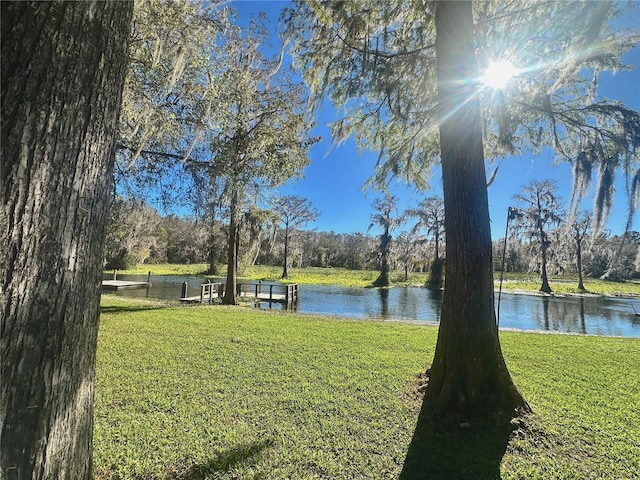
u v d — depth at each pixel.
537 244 21.78
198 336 5.88
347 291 21.69
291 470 2.21
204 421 2.82
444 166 3.29
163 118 6.04
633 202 3.18
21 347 0.97
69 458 1.12
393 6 3.80
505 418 2.79
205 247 26.95
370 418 2.93
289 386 3.62
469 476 2.18
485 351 2.98
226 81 7.39
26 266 0.98
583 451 2.47
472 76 3.20
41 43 0.99
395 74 4.07
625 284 26.19
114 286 17.70
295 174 10.50
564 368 4.61
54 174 1.03
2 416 0.94
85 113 1.11
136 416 2.88
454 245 3.15
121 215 7.90
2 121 0.93
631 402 3.37
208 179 8.73
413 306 15.21
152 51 5.12
